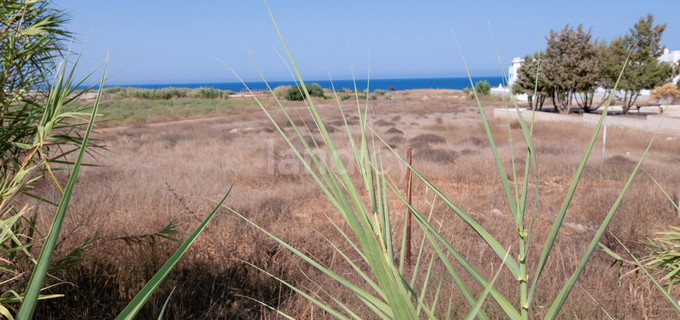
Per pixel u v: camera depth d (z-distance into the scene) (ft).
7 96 9.59
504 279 14.28
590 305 12.45
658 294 13.01
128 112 112.57
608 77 107.55
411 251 18.26
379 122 81.61
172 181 31.40
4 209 6.94
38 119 9.46
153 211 20.76
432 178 35.99
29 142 9.72
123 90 192.13
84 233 15.38
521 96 165.99
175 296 13.42
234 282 14.65
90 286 13.06
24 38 9.77
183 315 12.65
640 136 63.93
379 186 2.69
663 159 46.19
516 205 2.50
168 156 46.96
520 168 38.50
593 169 38.06
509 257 2.48
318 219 23.27
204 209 21.90
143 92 190.80
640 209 24.80
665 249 9.58
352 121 82.43
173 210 20.95
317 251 17.38
